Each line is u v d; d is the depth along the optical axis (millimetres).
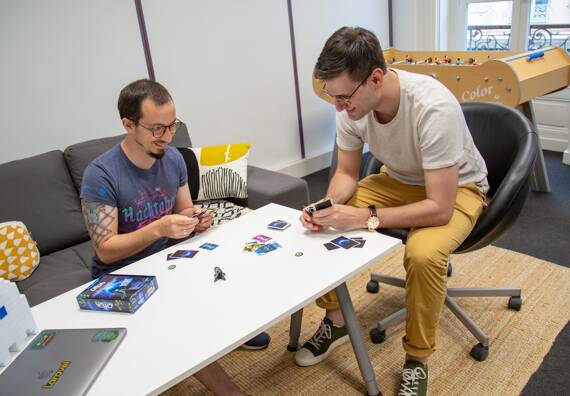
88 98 2645
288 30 3486
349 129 1715
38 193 2139
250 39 3273
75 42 2537
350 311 1468
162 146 1455
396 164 1687
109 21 2627
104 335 1058
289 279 1205
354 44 1325
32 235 2094
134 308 1146
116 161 1510
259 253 1347
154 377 931
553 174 3242
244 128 3412
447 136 1420
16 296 1054
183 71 2988
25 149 2494
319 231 1446
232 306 1124
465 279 2176
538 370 1630
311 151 3951
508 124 1723
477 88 2693
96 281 1264
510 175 1564
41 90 2480
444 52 3367
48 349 1035
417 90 1477
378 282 2170
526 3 3633
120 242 1441
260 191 2350
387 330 1915
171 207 1683
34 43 2410
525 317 1896
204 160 2418
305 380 1703
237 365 1812
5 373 984
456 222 1501
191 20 2945
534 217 2705
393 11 4188
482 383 1604
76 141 2652
